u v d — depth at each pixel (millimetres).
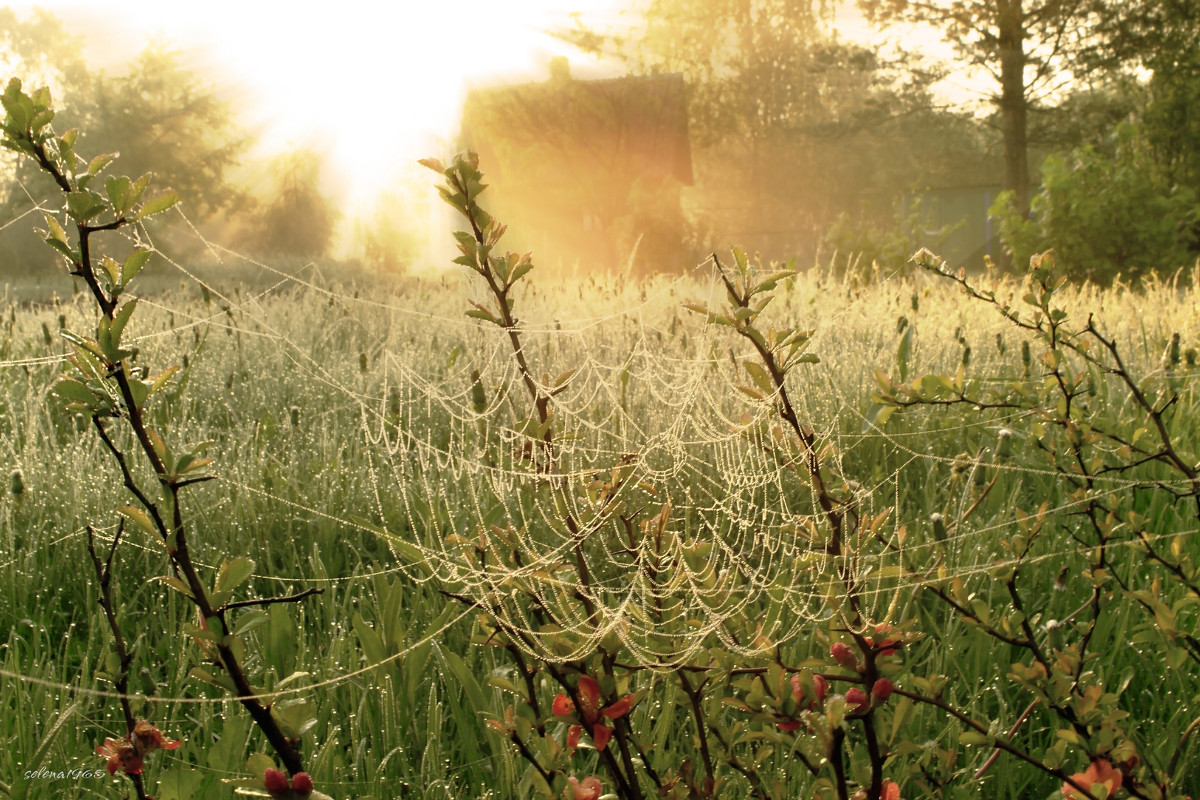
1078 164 11914
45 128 905
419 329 5625
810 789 1483
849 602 1260
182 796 1312
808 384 3561
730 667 1233
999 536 2275
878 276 6430
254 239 39844
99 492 2641
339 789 1549
